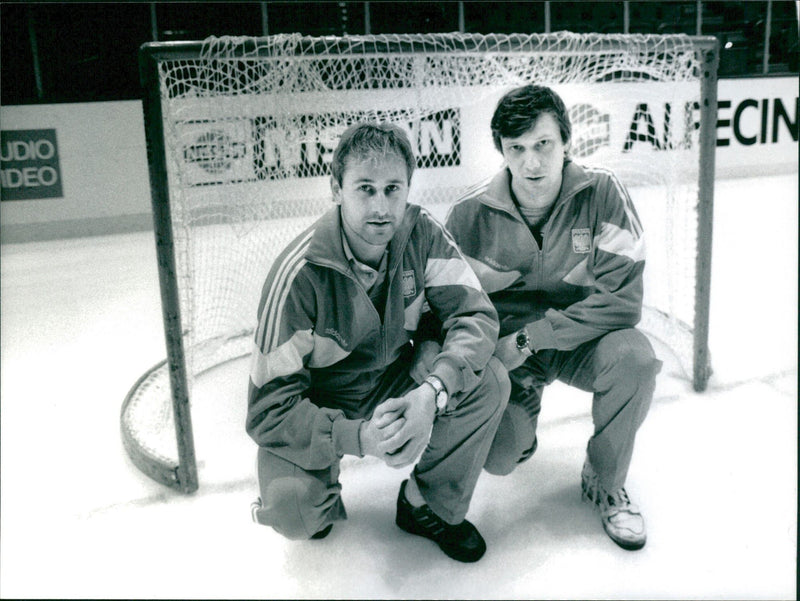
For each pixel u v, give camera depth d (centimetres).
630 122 270
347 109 186
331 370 128
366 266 118
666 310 265
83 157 448
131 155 462
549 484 152
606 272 137
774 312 269
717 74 176
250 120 183
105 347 256
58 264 386
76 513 146
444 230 126
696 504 142
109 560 129
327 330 121
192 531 138
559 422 182
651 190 466
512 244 143
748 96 576
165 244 139
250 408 119
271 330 115
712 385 200
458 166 353
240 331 241
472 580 120
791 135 602
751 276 319
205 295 207
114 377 227
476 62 188
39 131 436
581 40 164
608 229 138
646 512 140
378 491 150
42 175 440
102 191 457
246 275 214
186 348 192
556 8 530
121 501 151
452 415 117
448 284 124
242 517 143
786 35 574
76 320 290
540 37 160
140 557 130
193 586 121
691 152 212
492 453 138
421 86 190
